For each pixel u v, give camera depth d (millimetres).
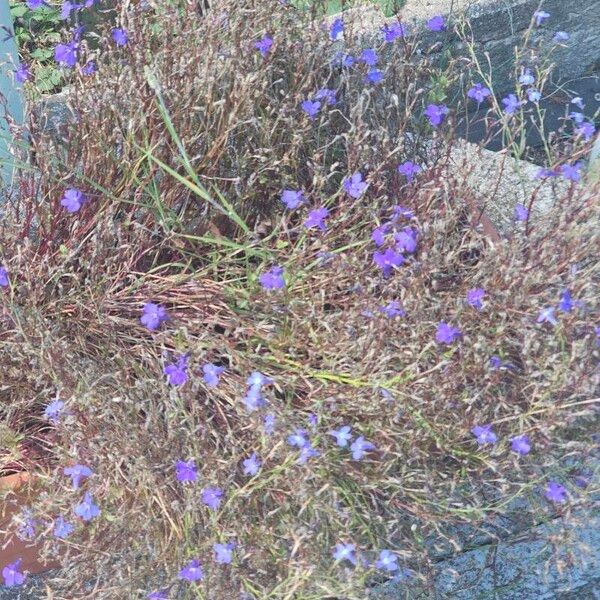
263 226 394
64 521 333
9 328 375
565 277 375
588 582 405
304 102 388
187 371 346
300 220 400
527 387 344
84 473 322
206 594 329
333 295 387
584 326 361
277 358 362
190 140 382
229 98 385
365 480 335
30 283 370
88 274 392
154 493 344
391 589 378
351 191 370
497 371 343
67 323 380
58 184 392
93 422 345
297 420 346
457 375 338
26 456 366
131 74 388
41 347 343
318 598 322
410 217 394
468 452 349
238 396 348
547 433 333
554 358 333
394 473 346
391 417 341
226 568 335
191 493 331
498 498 363
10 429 357
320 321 348
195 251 396
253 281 373
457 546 337
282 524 336
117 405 346
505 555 387
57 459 365
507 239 389
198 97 383
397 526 350
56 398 336
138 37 404
